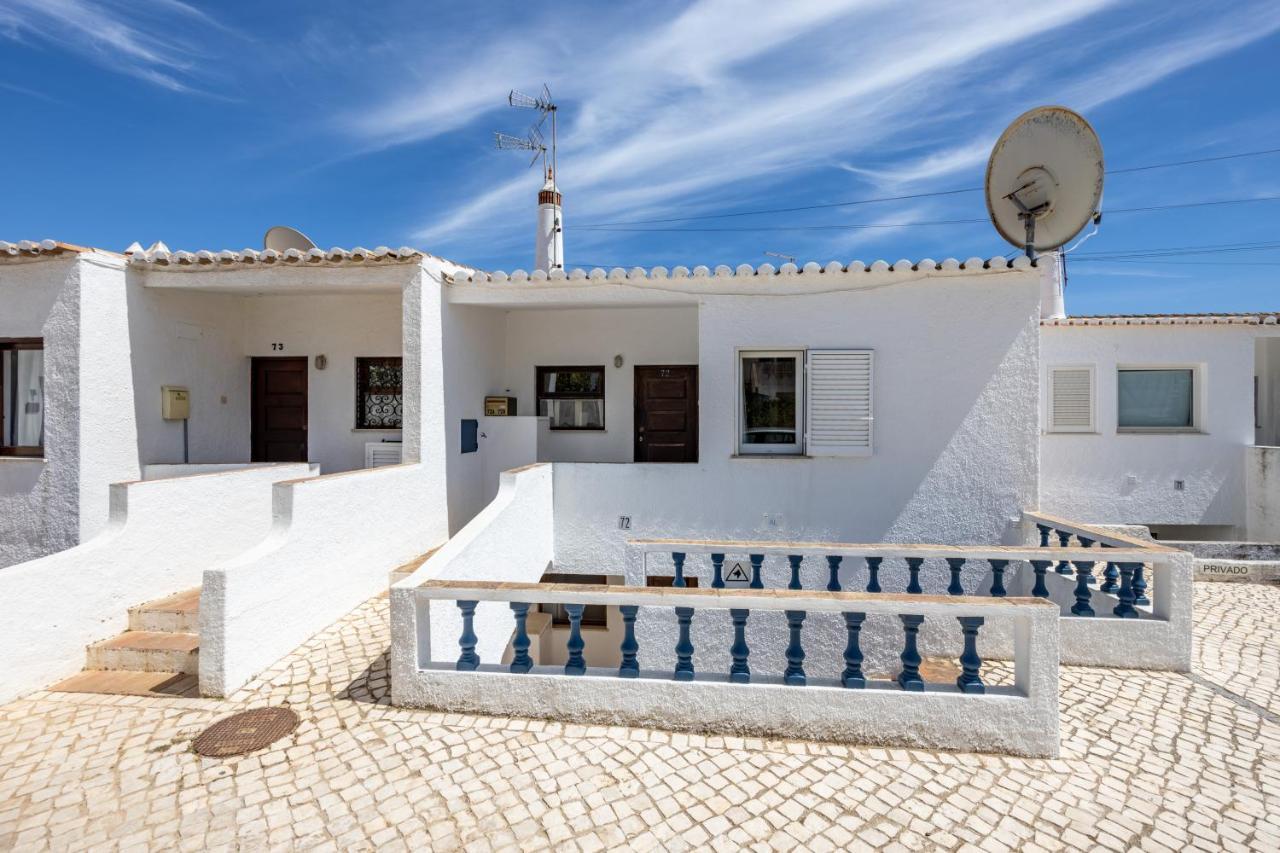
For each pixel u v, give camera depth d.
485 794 3.22
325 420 8.66
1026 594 6.91
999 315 6.90
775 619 6.86
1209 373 9.69
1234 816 3.14
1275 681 4.86
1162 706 4.38
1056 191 8.09
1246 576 7.85
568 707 3.92
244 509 6.59
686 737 3.77
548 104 11.48
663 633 6.83
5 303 6.43
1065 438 9.82
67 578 4.78
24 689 4.41
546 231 11.13
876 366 7.07
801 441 7.34
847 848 2.88
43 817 3.05
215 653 4.25
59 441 6.34
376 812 3.08
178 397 7.40
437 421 7.21
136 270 6.95
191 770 3.43
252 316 8.73
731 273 7.09
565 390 9.30
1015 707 3.66
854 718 3.74
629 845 2.88
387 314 8.55
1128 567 5.34
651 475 7.39
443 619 4.45
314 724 3.88
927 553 5.21
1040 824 3.06
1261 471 9.37
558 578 8.76
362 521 5.86
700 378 7.26
